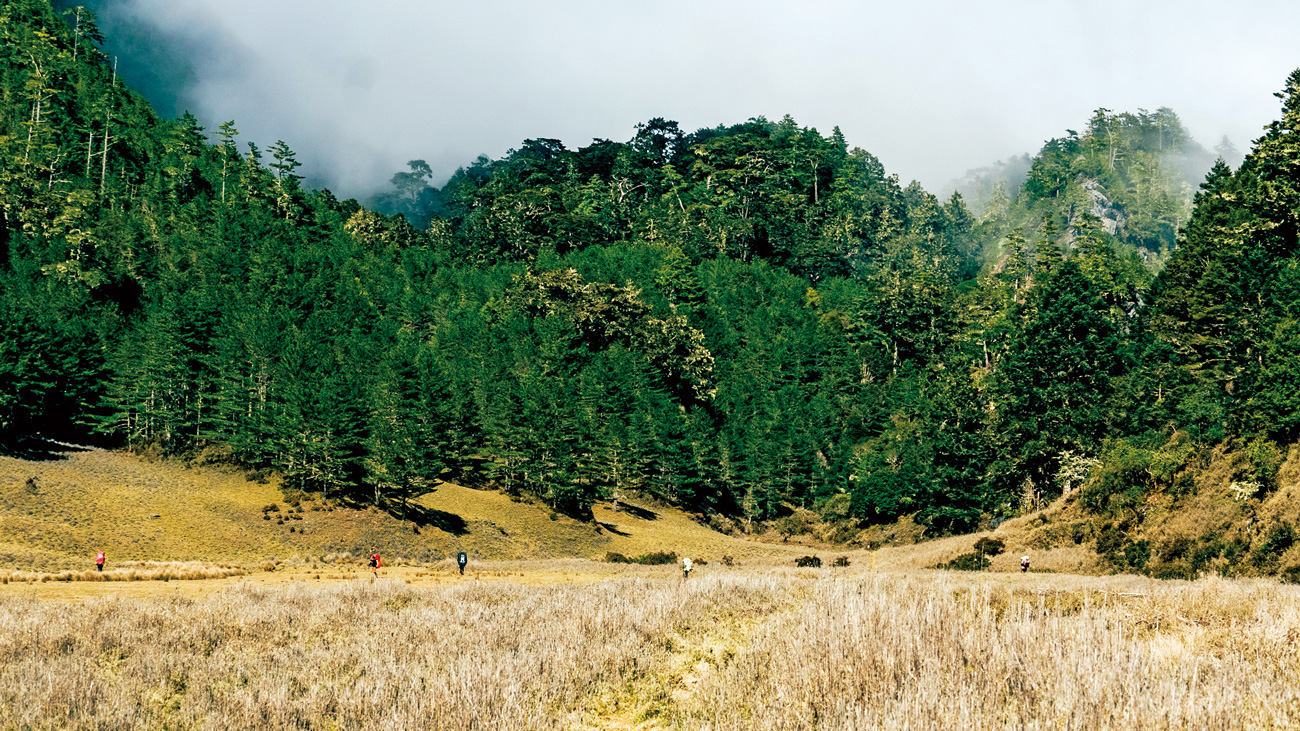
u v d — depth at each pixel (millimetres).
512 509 87188
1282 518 40594
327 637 15617
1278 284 63750
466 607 18859
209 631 15523
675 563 72312
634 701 9461
